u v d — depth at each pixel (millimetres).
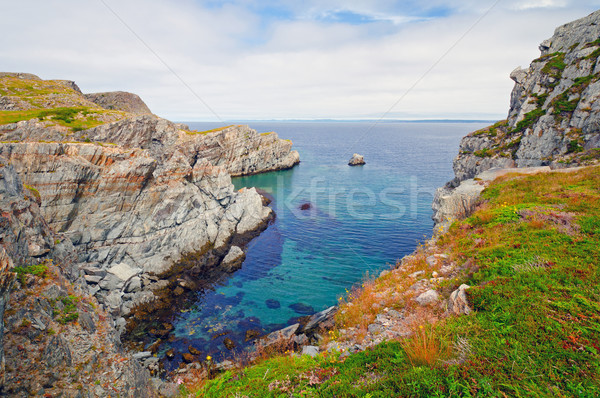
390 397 6570
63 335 13875
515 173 30078
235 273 37969
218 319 28750
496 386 6133
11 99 72312
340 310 16266
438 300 12172
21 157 30516
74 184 33312
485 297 9680
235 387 9242
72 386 12156
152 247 39500
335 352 10250
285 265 39625
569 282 9234
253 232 50500
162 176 41750
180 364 22938
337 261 40062
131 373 15141
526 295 9039
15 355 11156
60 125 56875
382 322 12305
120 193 37125
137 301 30875
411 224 51500
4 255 11281
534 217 16266
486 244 15320
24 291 13695
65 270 20812
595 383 5668
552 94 50156
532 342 7141
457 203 28391
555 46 56906
